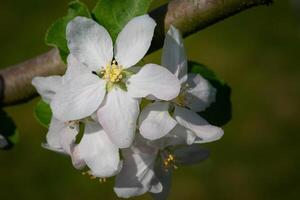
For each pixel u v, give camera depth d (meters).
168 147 0.26
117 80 0.23
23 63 0.29
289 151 0.64
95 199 0.60
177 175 0.62
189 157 0.27
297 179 0.62
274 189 0.62
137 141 0.25
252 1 0.25
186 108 0.25
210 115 0.27
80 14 0.25
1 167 0.62
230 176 0.63
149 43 0.23
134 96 0.23
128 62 0.24
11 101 0.30
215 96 0.27
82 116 0.23
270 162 0.63
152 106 0.24
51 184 0.61
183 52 0.24
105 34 0.24
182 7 0.25
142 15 0.24
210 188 0.62
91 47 0.24
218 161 0.63
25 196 0.61
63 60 0.25
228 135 0.65
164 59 0.24
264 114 0.66
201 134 0.24
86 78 0.24
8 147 0.29
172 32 0.23
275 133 0.65
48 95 0.25
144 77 0.23
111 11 0.24
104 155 0.23
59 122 0.24
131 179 0.25
